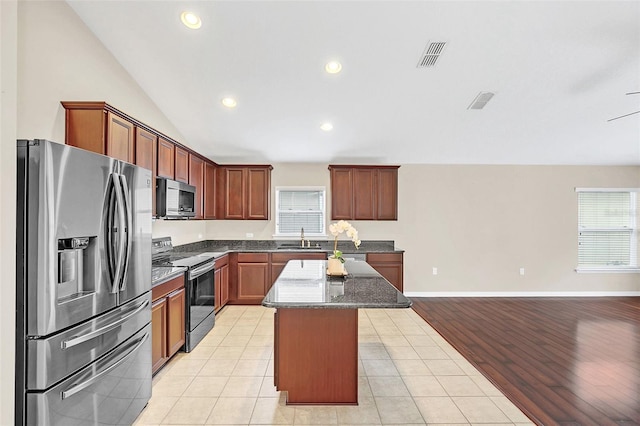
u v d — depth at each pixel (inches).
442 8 93.7
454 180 210.2
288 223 211.2
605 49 107.0
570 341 133.2
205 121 154.9
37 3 83.4
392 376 103.3
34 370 55.3
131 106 123.8
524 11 94.0
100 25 100.7
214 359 114.4
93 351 65.4
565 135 168.2
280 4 93.1
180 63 116.6
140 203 81.7
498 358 117.0
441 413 84.0
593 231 213.3
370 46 108.0
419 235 210.1
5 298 53.6
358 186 198.1
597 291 211.9
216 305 160.6
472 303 193.0
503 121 154.3
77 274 64.6
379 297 74.7
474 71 119.0
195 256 150.1
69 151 60.2
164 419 80.7
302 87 129.7
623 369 108.8
